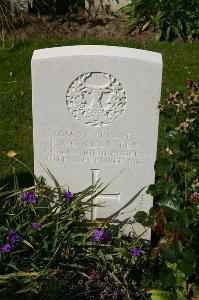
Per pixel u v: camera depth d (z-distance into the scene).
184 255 2.06
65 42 3.63
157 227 2.24
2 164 2.72
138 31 3.75
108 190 2.29
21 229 2.15
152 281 2.17
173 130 2.12
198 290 2.13
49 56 2.07
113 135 2.20
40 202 2.22
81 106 2.15
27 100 3.11
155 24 3.70
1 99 3.10
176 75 3.32
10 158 2.75
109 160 2.24
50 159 2.24
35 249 2.11
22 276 2.04
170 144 2.12
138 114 2.16
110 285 2.12
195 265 2.12
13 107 3.05
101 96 2.13
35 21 3.79
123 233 2.35
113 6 3.93
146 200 2.31
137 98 2.13
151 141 2.20
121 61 2.07
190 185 2.17
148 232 2.34
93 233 2.16
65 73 2.09
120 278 2.15
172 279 2.06
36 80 2.10
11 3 3.61
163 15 3.66
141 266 2.21
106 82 2.11
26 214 2.17
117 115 2.16
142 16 3.77
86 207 2.21
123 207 2.33
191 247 2.14
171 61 3.46
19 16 3.77
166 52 3.56
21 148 2.81
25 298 2.03
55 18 3.87
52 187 2.28
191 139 2.13
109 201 2.31
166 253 2.06
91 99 2.14
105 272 2.15
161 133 2.85
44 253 2.11
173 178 2.15
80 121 2.17
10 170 2.69
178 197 2.12
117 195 2.30
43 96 2.13
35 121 2.17
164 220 2.20
